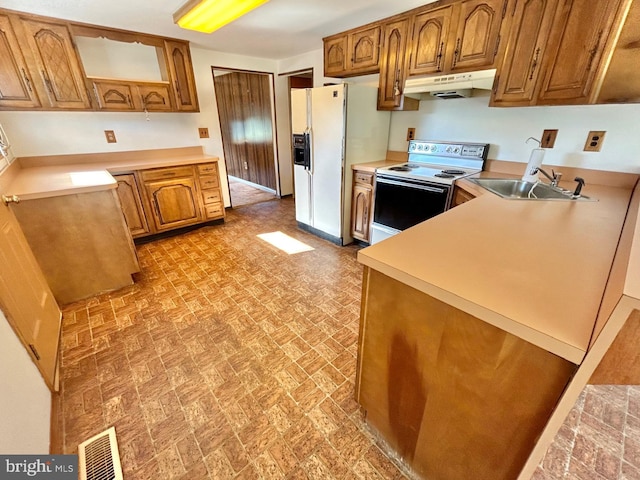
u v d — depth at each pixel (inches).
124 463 45.6
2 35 87.7
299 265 108.0
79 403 54.8
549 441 27.1
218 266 107.1
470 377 31.5
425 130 110.9
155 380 59.9
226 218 159.6
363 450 47.7
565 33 64.1
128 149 130.5
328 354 66.9
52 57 96.2
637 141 69.7
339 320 78.2
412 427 41.1
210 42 126.3
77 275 84.2
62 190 76.2
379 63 103.5
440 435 37.5
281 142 188.7
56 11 89.0
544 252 37.4
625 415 54.4
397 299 36.2
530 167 79.7
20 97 93.5
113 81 108.4
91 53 113.1
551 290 29.1
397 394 41.5
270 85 174.2
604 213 54.4
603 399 57.6
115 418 52.2
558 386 25.2
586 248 38.7
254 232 140.4
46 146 111.7
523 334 24.9
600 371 31.8
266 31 111.2
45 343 57.6
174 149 143.6
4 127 102.2
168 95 122.0
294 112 124.0
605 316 21.8
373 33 101.9
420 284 31.4
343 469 45.2
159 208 125.7
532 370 26.5
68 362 63.9
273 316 79.7
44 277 76.2
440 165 107.2
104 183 83.2
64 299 83.6
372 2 84.6
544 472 45.4
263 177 211.5
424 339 34.9
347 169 112.9
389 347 39.8
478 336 29.3
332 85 104.6
